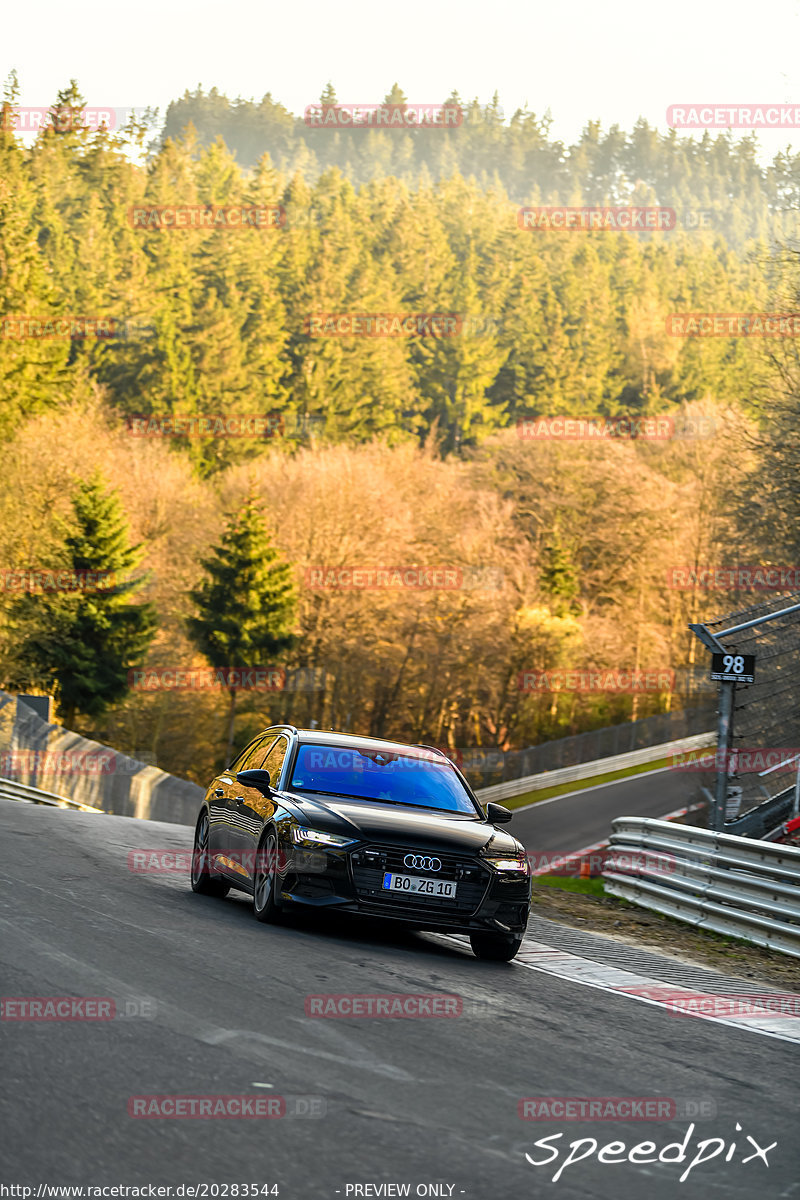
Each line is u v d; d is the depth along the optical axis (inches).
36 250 5142.7
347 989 438.3
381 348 6176.2
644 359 7057.1
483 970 540.1
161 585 4456.2
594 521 5044.3
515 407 6761.8
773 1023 491.2
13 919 502.9
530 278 7219.5
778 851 745.0
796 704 1350.9
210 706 4360.2
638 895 933.8
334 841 554.9
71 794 1941.4
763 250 2662.4
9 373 4761.3
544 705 4766.2
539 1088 332.8
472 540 4589.1
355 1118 287.6
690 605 4985.2
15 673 3649.1
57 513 4180.6
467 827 593.0
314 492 4379.9
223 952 483.5
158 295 5698.8
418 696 4367.6
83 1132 261.7
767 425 2503.7
